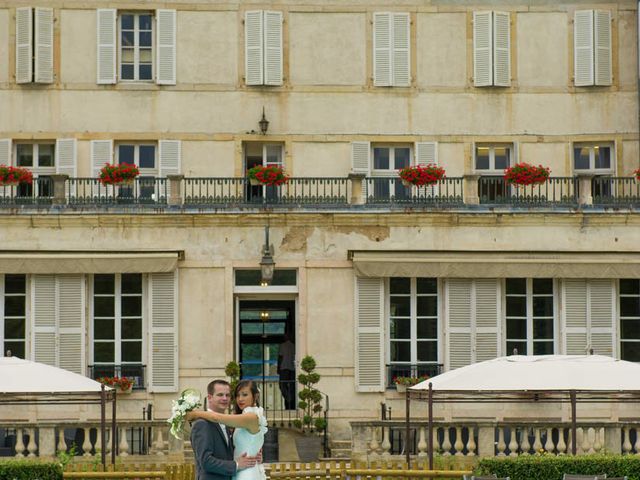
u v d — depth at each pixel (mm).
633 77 34781
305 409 32281
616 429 26828
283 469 24812
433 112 34656
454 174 34625
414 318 33375
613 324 33500
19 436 26953
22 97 34156
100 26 34250
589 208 33125
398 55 34656
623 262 33031
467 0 34844
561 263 32969
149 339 32875
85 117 34188
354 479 24766
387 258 32812
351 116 34562
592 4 34844
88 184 33812
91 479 24328
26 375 24719
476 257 32969
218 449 16125
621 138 34594
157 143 34406
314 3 34594
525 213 33062
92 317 33031
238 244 33094
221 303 33000
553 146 34719
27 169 34125
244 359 34094
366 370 33062
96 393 24812
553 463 23844
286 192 33781
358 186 33250
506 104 34719
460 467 25297
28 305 32906
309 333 33094
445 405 32406
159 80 34250
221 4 34531
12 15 34281
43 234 32781
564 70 34812
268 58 34406
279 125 34406
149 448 27781
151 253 32812
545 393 26734
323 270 33156
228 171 34281
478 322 33312
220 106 34375
